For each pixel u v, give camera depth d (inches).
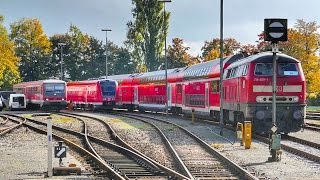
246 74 1077.1
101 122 1659.7
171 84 1955.0
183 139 1056.2
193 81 1669.5
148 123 1550.2
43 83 2518.5
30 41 4259.4
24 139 1096.2
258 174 626.2
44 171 655.8
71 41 4857.3
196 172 645.9
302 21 2807.6
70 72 4840.1
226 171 654.5
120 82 2559.1
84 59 4968.0
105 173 641.6
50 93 2513.5
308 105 3166.8
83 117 1969.7
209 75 1497.3
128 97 2453.2
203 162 733.3
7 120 1776.6
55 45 4795.8
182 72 1855.3
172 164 728.3
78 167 640.4
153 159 783.7
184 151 863.1
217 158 773.3
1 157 795.4
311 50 2800.2
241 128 946.1
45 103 2503.7
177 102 1879.9
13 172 648.4
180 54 4485.7
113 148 935.7
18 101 2719.0
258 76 1061.8
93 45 5054.1
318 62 2768.2
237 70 1174.3
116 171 652.7
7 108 2952.8
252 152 844.0
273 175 622.2
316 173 634.2
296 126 1074.7
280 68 1068.5
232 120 1226.6
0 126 1510.8
